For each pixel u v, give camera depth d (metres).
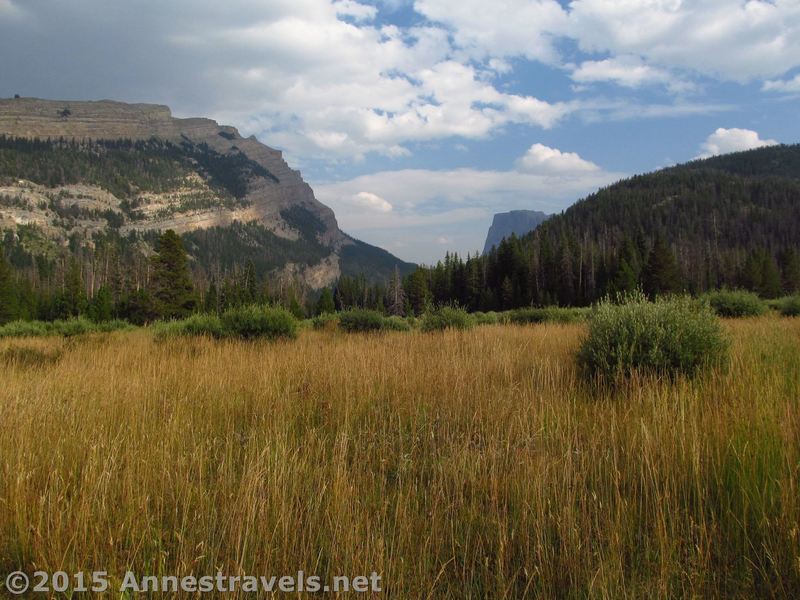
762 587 2.03
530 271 71.50
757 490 2.48
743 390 4.00
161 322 23.81
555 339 9.10
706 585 2.06
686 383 4.58
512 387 4.87
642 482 2.69
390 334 12.81
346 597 1.96
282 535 2.34
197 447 3.50
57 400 4.82
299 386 5.36
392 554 2.23
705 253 95.06
